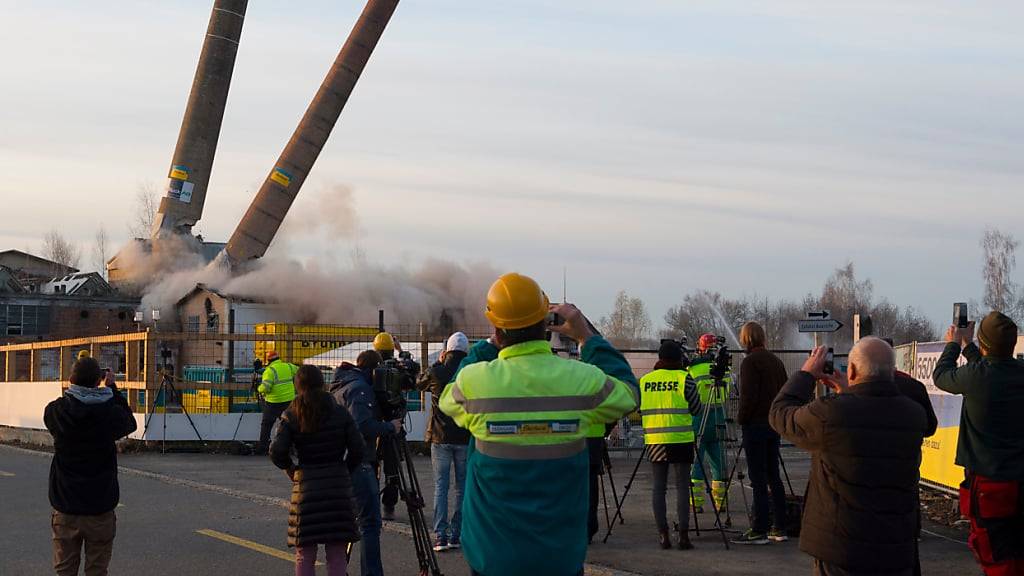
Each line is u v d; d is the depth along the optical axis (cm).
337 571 704
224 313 5122
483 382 441
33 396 2495
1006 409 664
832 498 509
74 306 5950
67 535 752
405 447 861
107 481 757
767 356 990
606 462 1059
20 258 10038
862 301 8100
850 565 501
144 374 2053
